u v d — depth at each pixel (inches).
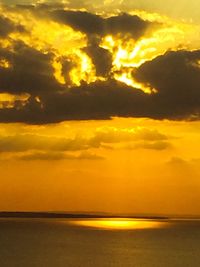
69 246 5876.0
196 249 5738.2
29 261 4261.8
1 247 5570.9
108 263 4276.6
